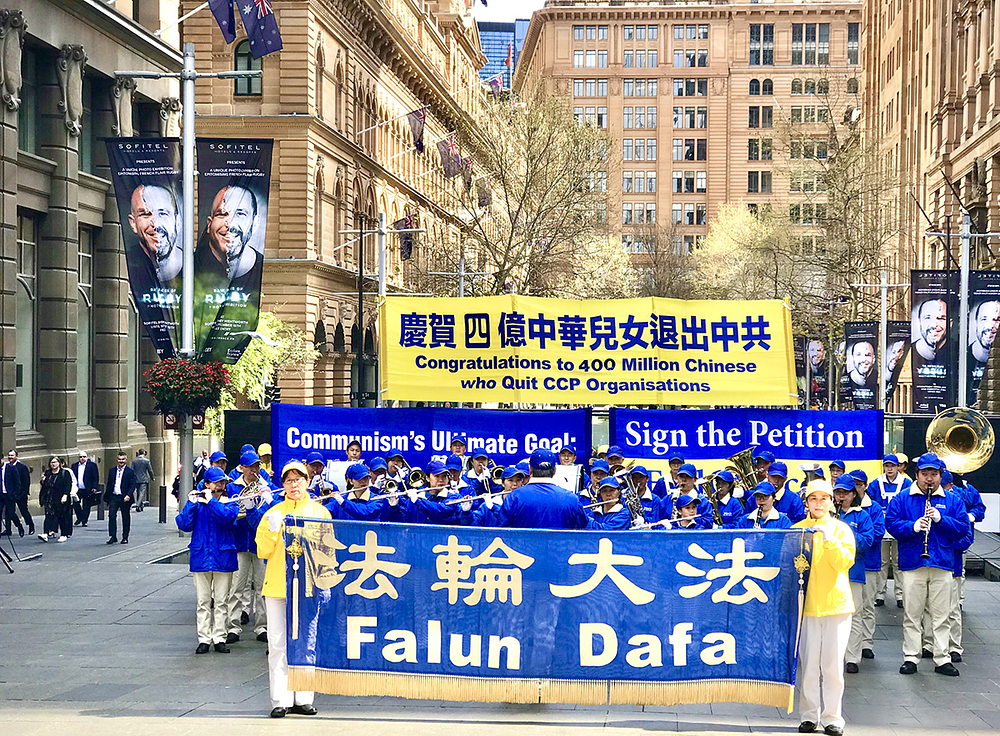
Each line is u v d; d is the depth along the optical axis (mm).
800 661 10211
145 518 31281
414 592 10273
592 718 10586
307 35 50000
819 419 15367
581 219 58719
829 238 60094
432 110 78875
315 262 50438
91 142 34656
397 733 9852
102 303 35250
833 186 58625
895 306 71688
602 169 61812
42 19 30797
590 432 15758
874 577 13594
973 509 14039
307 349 46781
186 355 24328
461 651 10234
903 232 61219
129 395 37344
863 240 57688
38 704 10953
